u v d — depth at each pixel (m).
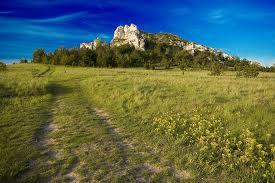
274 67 90.38
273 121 11.02
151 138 9.50
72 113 13.70
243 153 7.83
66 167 6.96
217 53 154.62
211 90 21.12
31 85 22.12
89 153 8.04
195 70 77.50
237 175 6.57
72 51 115.44
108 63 105.44
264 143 8.69
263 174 6.27
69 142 9.02
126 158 7.69
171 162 7.39
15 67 80.88
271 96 17.56
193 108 14.12
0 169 6.69
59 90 23.80
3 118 12.12
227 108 13.48
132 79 32.06
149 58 119.94
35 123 11.46
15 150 8.15
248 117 11.89
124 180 6.36
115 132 10.37
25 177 6.40
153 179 6.38
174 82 28.05
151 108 14.41
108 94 19.48
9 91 19.47
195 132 9.74
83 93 21.91
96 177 6.45
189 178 6.46
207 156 7.67
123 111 13.95
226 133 9.37
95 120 12.16
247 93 19.72
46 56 120.94
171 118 11.66
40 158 7.61
